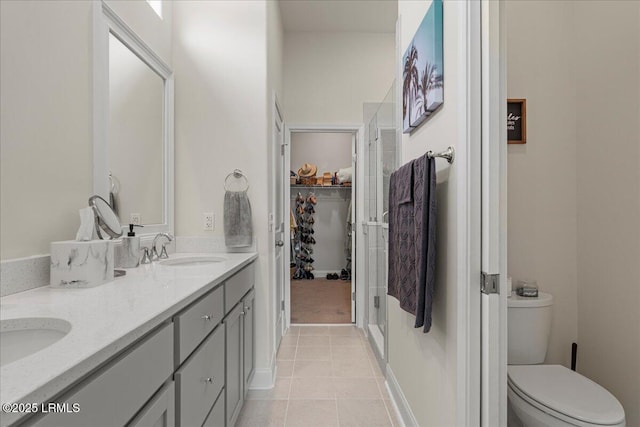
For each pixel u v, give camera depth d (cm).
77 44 127
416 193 130
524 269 180
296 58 347
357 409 190
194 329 107
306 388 212
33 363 52
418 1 162
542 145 180
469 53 107
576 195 179
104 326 70
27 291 102
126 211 164
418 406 155
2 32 97
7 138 99
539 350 164
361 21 332
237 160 217
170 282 117
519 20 180
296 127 341
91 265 108
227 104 217
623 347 154
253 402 196
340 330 324
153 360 80
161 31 202
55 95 117
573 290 180
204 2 219
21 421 45
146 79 184
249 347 196
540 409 127
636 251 149
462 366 109
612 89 159
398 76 203
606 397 129
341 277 553
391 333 207
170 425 89
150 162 189
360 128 337
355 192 345
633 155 150
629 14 151
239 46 218
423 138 155
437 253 137
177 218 215
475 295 107
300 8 311
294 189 565
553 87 180
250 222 213
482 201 107
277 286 276
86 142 132
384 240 252
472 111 107
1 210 97
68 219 122
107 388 62
